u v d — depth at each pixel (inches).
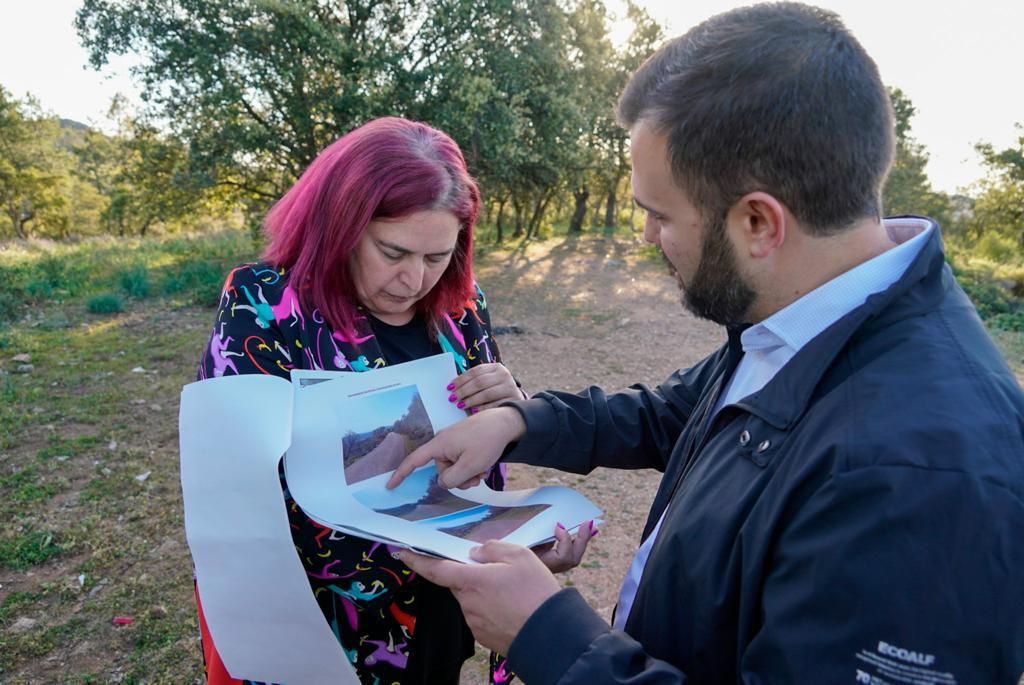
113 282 427.5
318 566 52.6
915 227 40.6
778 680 30.6
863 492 29.3
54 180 1507.1
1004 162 1124.5
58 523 145.9
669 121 36.2
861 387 32.9
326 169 53.0
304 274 53.3
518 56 501.4
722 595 35.2
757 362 42.9
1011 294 490.3
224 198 577.9
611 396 61.2
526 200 749.9
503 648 38.4
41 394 225.3
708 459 40.3
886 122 34.5
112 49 450.0
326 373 51.5
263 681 47.8
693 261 38.8
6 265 438.3
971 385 31.1
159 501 156.7
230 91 431.8
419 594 59.2
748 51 34.1
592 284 518.9
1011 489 28.2
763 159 33.9
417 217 51.1
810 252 36.0
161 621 116.2
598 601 126.8
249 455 42.0
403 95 453.1
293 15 422.3
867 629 28.3
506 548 40.7
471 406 57.5
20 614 117.3
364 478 51.3
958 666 27.5
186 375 250.5
